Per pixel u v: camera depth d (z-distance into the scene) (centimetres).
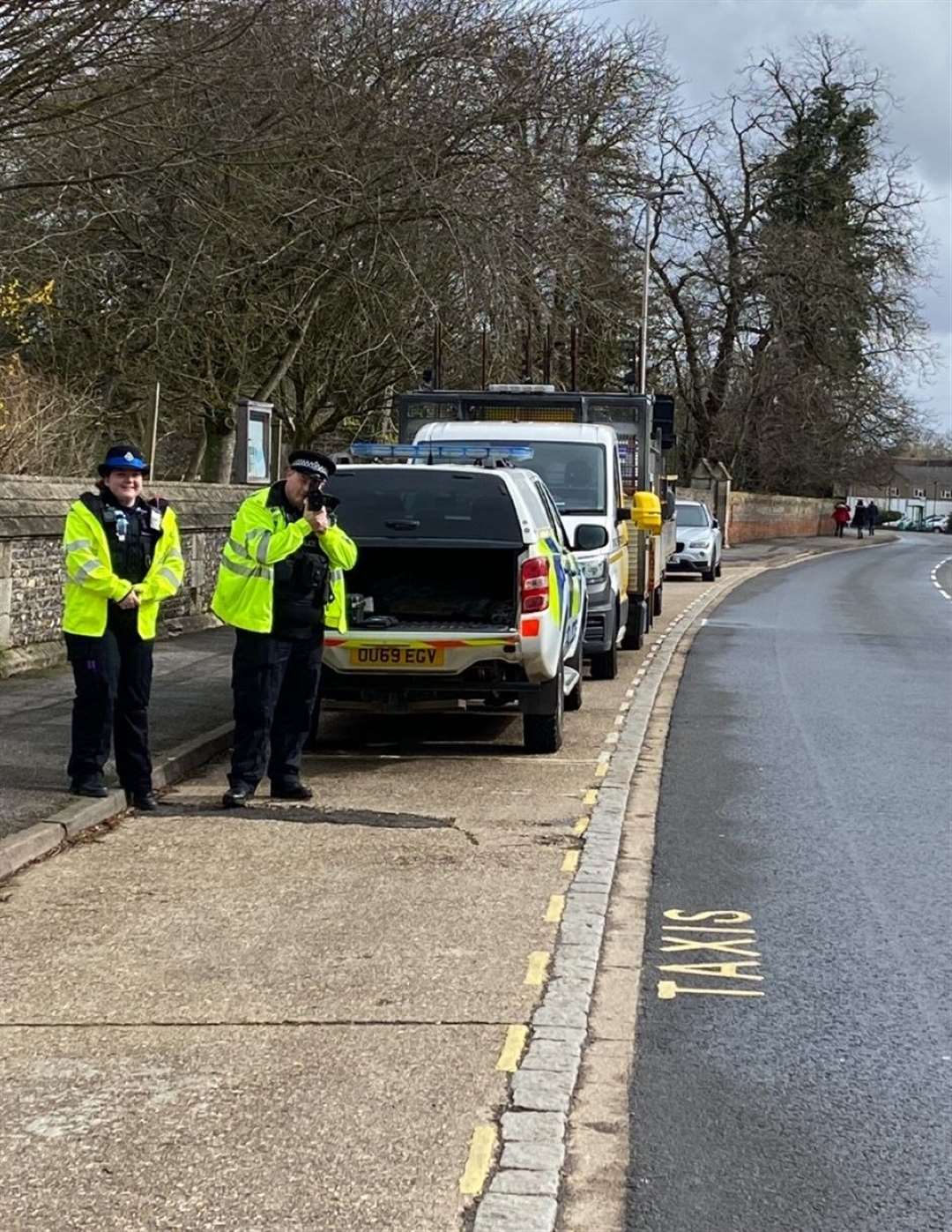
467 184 1955
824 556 5369
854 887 707
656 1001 539
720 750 1094
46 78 1093
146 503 827
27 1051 477
